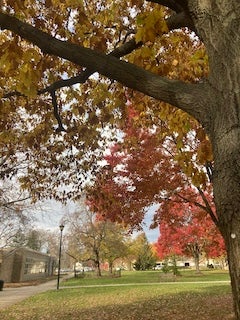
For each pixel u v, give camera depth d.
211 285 22.48
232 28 2.11
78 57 2.75
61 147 7.70
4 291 26.59
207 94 2.15
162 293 18.34
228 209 1.81
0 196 16.06
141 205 10.30
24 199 16.06
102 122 6.85
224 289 18.62
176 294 17.31
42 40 2.90
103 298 17.50
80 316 11.95
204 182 4.14
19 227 27.20
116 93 5.88
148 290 20.69
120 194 10.22
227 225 1.82
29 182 8.57
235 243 1.76
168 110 5.17
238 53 2.04
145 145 10.02
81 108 6.65
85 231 46.94
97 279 40.19
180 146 4.80
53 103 5.51
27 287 31.78
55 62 5.18
